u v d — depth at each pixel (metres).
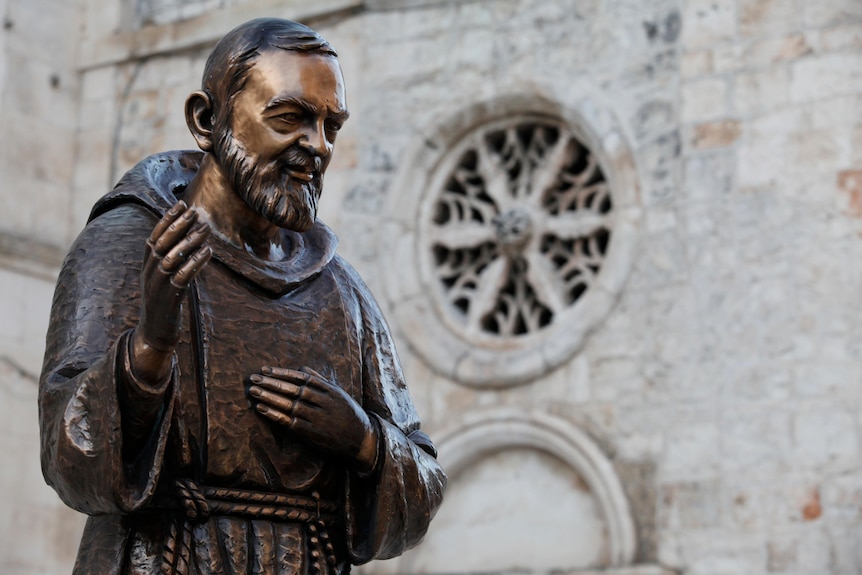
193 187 3.97
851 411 14.27
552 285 16.16
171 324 3.49
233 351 3.80
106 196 4.00
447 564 16.08
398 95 17.20
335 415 3.78
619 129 15.84
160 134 18.44
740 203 15.11
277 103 3.82
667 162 15.57
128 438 3.56
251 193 3.85
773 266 14.85
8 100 18.11
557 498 15.77
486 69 16.78
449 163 17.03
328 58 3.91
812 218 14.77
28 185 18.14
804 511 14.25
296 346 3.92
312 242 4.15
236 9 18.14
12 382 17.28
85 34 18.88
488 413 15.92
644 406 15.22
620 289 15.57
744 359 14.80
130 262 3.84
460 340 16.44
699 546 14.64
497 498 16.03
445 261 16.98
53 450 3.55
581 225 16.16
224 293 3.86
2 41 18.14
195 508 3.70
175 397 3.69
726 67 15.41
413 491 3.92
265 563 3.76
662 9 15.87
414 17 17.25
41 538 17.08
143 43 18.53
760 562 14.35
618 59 16.05
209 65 3.93
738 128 15.26
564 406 15.63
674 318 15.22
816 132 14.88
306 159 3.86
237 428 3.76
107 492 3.51
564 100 16.19
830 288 14.55
